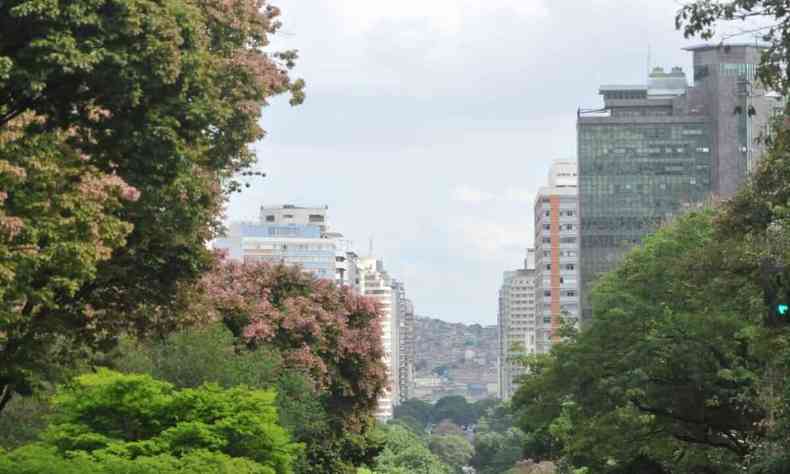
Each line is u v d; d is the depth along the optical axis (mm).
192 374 64312
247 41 45562
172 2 34406
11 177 31062
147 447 48062
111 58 32656
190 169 39062
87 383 48875
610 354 64375
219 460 47375
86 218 33750
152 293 43656
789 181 48688
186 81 35188
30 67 31859
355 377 97062
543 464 157500
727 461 66312
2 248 30422
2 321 32531
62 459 41406
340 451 94875
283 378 80562
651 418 63719
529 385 75250
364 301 98500
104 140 36125
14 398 54000
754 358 57375
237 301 83062
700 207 75125
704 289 60844
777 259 45594
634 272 69312
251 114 42875
